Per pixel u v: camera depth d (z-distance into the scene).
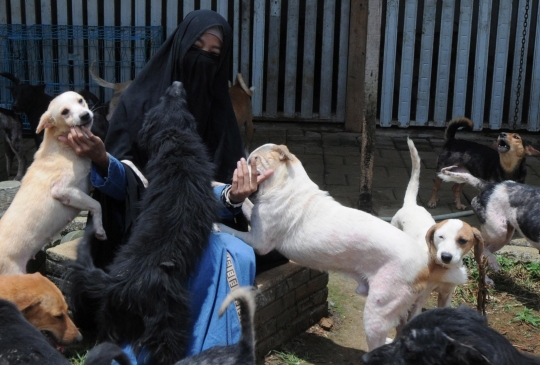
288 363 4.27
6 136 7.75
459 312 2.34
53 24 10.09
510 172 6.90
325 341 4.61
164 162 3.56
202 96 4.18
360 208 6.79
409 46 10.13
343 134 10.18
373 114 6.55
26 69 10.06
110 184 3.89
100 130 7.12
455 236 4.15
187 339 3.43
